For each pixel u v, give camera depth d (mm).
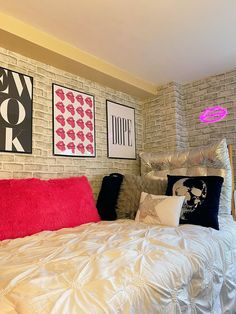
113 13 1769
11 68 2039
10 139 1987
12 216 1633
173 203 1964
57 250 1281
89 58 2354
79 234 1629
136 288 927
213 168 2234
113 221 2162
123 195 2426
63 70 2424
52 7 1692
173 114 2982
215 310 1338
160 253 1217
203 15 1813
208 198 1932
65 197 2018
